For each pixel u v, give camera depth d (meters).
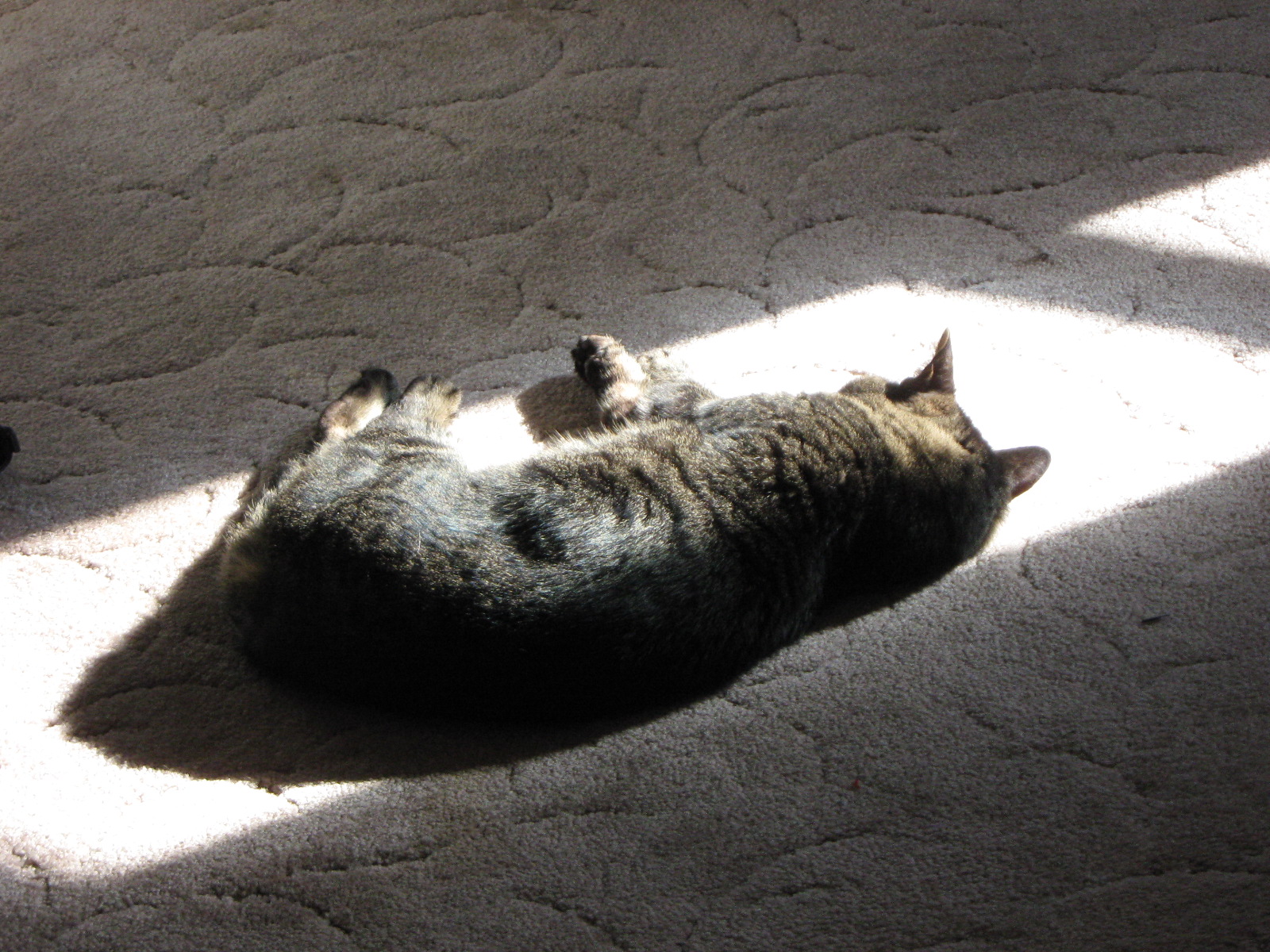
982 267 2.16
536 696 1.85
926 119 2.29
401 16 2.42
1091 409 2.06
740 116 2.30
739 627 1.88
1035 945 1.77
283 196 2.23
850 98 2.31
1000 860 1.80
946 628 1.93
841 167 2.25
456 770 1.86
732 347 2.10
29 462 2.02
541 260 2.17
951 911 1.78
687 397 2.02
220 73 2.35
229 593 1.90
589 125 2.29
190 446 2.04
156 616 1.93
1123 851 1.80
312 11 2.43
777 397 1.98
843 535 1.93
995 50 2.36
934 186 2.23
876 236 2.19
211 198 2.22
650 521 1.88
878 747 1.86
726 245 2.18
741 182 2.23
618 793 1.84
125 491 2.01
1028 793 1.83
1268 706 1.86
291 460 2.00
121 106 2.32
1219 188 2.21
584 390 2.07
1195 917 1.77
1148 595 1.93
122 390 2.07
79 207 2.22
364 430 1.97
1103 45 2.36
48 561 1.96
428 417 2.00
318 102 2.32
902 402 2.01
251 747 1.87
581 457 1.92
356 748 1.87
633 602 1.85
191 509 2.00
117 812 1.83
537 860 1.81
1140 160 2.24
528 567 1.85
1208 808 1.82
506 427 2.05
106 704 1.89
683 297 2.14
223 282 2.15
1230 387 2.06
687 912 1.79
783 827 1.82
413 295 2.14
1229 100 2.29
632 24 2.41
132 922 1.79
